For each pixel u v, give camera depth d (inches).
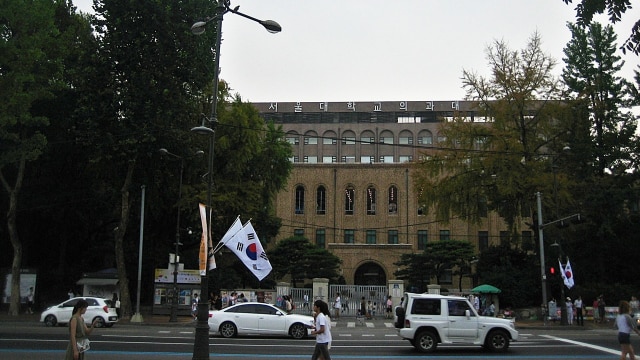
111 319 1154.7
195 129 631.2
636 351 758.5
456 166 1667.1
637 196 1622.8
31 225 1776.6
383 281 2625.5
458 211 1690.5
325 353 466.3
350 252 2593.5
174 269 1414.9
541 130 1614.2
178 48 1417.3
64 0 1705.2
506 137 1590.8
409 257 2272.4
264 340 882.8
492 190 1653.5
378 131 3757.4
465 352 749.9
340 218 2751.0
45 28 1210.0
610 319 1488.7
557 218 1419.8
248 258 605.9
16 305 1464.1
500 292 1595.7
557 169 1637.6
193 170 1595.7
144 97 1379.2
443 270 2279.8
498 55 1663.4
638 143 1701.5
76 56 1533.0
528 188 1565.0
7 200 1656.0
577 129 1686.8
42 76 1272.1
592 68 1862.7
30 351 669.9
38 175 1706.4
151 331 1046.4
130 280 1771.7
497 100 1651.1
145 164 1517.0
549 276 1585.9
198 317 551.2
